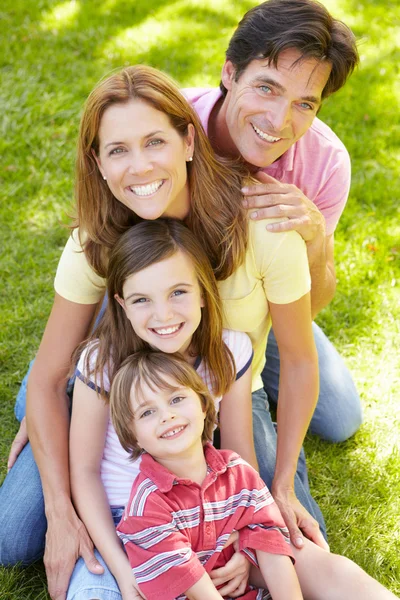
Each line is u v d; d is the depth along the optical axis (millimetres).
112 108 1861
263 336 2311
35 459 2195
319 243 2182
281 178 2449
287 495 2193
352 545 2420
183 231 2025
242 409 2205
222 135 2273
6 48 5086
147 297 1979
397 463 2699
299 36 1918
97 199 2041
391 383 3059
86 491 2072
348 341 3254
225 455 2033
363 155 4473
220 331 2113
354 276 3562
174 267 1966
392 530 2479
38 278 3471
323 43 1938
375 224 3902
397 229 3900
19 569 2266
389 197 4160
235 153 2287
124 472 2098
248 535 1939
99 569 1957
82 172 2014
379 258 3662
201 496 1925
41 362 2238
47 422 2191
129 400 1948
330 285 2494
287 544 1958
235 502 1967
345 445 2812
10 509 2205
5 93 4590
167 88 1900
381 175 4301
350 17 6000
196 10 5848
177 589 1823
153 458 1984
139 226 2012
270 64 1977
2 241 3666
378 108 4922
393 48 5621
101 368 2070
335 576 1988
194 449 1977
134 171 1888
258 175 2230
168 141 1902
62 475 2133
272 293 2127
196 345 2135
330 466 2719
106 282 2092
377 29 5879
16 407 2664
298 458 2414
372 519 2508
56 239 3709
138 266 1953
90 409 2094
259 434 2369
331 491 2625
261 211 2061
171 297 1986
